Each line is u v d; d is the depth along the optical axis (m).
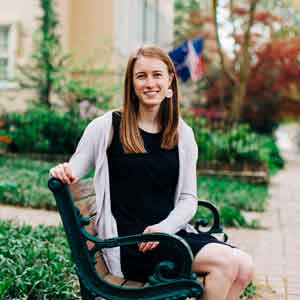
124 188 3.34
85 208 3.39
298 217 9.79
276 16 22.62
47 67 15.52
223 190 11.63
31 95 16.77
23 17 17.12
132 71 3.38
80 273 3.10
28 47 17.11
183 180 3.44
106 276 3.37
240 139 14.95
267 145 22.66
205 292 3.12
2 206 8.80
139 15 20.20
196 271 3.17
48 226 6.69
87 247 3.11
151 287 3.02
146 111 3.43
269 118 27.94
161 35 24.25
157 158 3.36
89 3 17.28
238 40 20.84
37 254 4.93
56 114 15.41
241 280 3.15
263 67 25.66
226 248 3.16
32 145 15.28
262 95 27.05
